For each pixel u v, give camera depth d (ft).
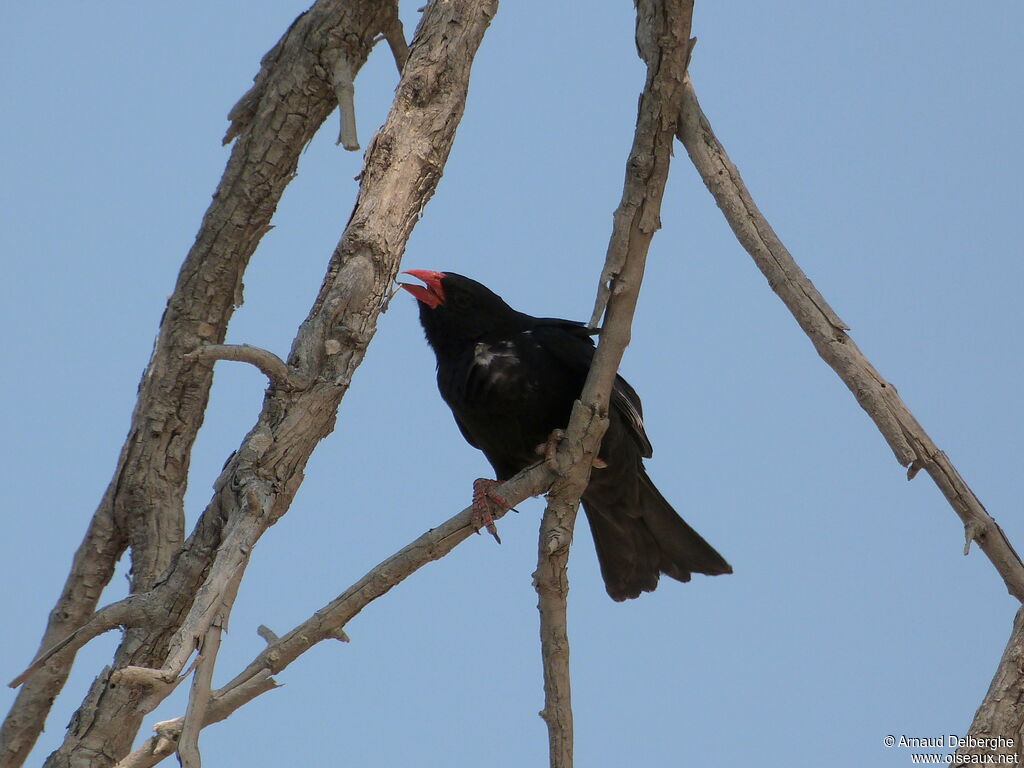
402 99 37.65
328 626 30.76
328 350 34.27
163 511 41.16
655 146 32.96
